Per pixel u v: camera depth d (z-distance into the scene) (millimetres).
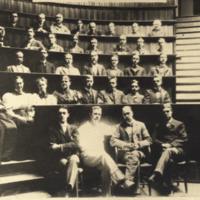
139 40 7809
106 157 5266
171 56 7875
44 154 5266
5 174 5078
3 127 5055
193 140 5883
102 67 7605
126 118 5812
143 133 5797
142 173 5703
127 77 7520
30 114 5508
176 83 8016
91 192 5391
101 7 8195
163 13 8234
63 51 7633
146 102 6906
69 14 8047
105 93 6984
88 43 8023
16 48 6910
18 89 6254
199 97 7836
